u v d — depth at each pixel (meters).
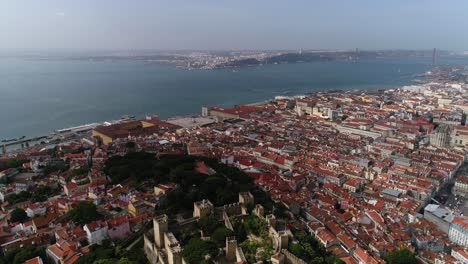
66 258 192.88
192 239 192.88
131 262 176.12
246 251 190.12
